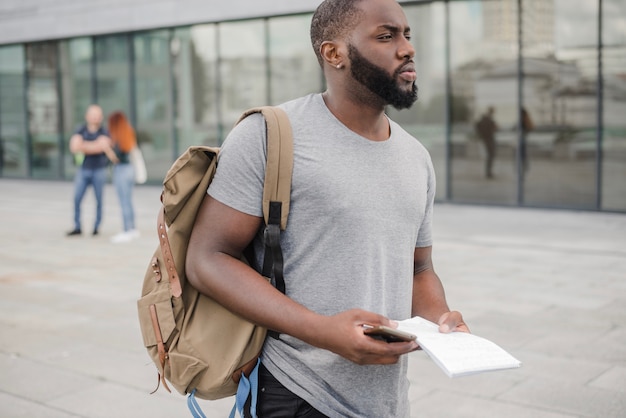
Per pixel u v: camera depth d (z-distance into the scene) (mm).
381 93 1755
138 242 10062
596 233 10188
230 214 1799
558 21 12133
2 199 15648
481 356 1606
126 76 17672
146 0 16781
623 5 11602
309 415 1868
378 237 1795
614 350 5047
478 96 12953
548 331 5527
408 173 1864
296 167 1772
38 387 4461
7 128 20031
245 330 1838
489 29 12711
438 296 2016
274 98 15328
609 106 11859
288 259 1814
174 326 1843
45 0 18594
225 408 4141
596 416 3932
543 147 12477
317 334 1664
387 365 1854
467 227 10898
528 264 8164
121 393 4367
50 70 19062
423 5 13242
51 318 6102
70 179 18969
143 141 17531
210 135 16391
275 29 15141
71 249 9539
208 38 16172
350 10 1752
